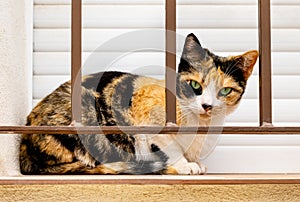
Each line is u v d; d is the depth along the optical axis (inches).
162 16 57.7
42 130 45.3
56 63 57.5
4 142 47.9
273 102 57.2
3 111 47.7
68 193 46.3
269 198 46.6
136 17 57.8
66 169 51.1
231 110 56.2
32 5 56.9
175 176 47.3
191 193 46.4
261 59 46.7
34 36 57.4
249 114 57.2
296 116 57.1
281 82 57.3
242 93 55.9
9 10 48.8
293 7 57.6
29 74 55.2
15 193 46.2
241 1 57.7
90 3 57.7
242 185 46.6
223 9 57.7
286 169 56.7
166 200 46.4
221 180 45.7
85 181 45.4
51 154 51.1
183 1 57.7
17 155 50.9
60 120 51.7
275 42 57.5
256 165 56.7
